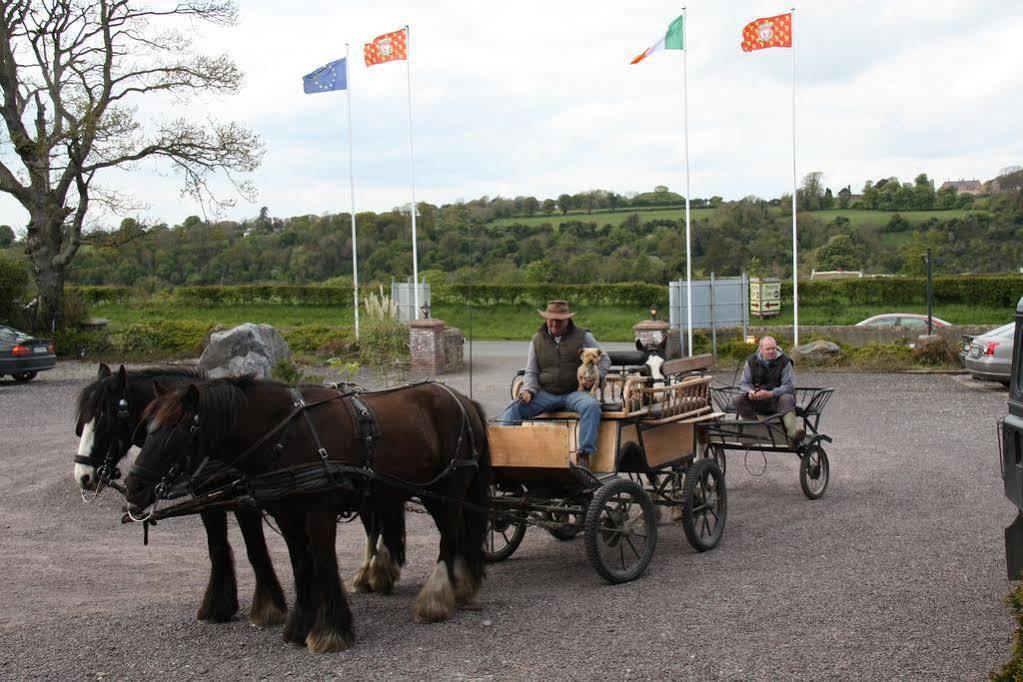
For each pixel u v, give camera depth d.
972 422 17.61
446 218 62.94
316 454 6.61
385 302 28.61
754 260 52.00
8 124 32.47
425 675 5.94
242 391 6.58
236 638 6.77
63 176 32.91
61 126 31.50
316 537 6.60
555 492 8.65
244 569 9.12
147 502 6.14
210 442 6.34
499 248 60.34
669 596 7.60
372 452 6.93
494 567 8.90
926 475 12.95
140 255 63.06
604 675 5.84
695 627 6.73
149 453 6.15
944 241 63.41
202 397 6.33
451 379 25.50
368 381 25.34
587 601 7.52
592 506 7.83
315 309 49.69
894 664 5.89
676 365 9.18
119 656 6.40
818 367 26.98
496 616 7.18
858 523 10.22
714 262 58.75
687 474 9.07
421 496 7.39
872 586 7.71
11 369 24.62
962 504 11.09
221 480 7.05
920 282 45.12
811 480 12.45
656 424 8.71
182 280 62.38
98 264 62.00
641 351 9.46
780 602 7.31
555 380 8.48
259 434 6.53
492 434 8.34
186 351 32.84
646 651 6.25
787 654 6.11
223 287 51.06
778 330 31.97
